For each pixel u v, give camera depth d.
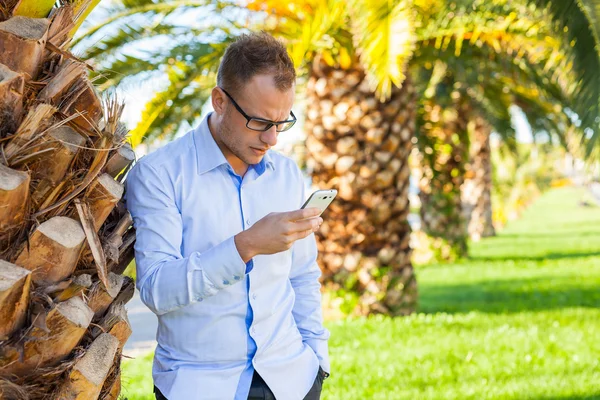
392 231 8.50
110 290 2.09
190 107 7.17
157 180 2.21
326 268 8.56
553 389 5.44
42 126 1.87
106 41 6.20
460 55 9.12
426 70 11.43
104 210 2.03
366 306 8.45
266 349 2.27
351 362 6.45
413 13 6.40
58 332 1.88
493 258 17.06
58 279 1.90
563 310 9.60
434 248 16.00
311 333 2.52
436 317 8.85
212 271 2.05
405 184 8.50
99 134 1.97
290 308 2.40
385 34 5.55
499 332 7.80
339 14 6.61
